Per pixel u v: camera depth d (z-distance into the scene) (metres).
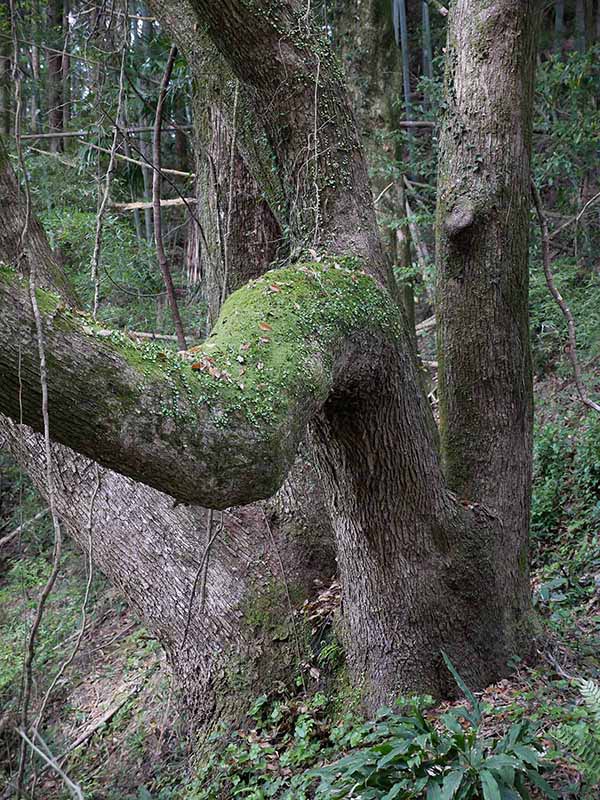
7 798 2.37
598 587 5.34
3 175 4.18
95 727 5.84
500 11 3.97
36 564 8.25
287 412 2.57
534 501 6.67
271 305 2.86
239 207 4.91
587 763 2.93
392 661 4.02
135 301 8.05
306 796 3.65
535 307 8.30
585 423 7.23
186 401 2.35
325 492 3.86
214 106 4.72
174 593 4.59
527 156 4.08
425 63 12.34
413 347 3.86
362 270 3.40
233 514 4.80
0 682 6.09
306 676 4.38
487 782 2.88
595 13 12.24
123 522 4.56
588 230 9.20
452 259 4.12
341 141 3.62
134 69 7.02
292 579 4.68
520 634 4.32
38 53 7.86
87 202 7.81
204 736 4.54
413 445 3.60
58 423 2.20
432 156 9.12
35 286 2.19
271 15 3.34
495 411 4.21
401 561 3.84
